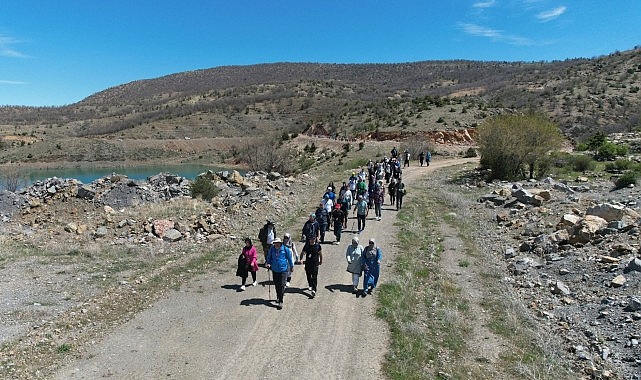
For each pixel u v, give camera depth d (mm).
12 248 15680
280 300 10656
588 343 9086
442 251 15539
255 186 27734
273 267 10641
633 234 13289
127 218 18531
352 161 48500
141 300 11062
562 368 8328
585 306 10492
